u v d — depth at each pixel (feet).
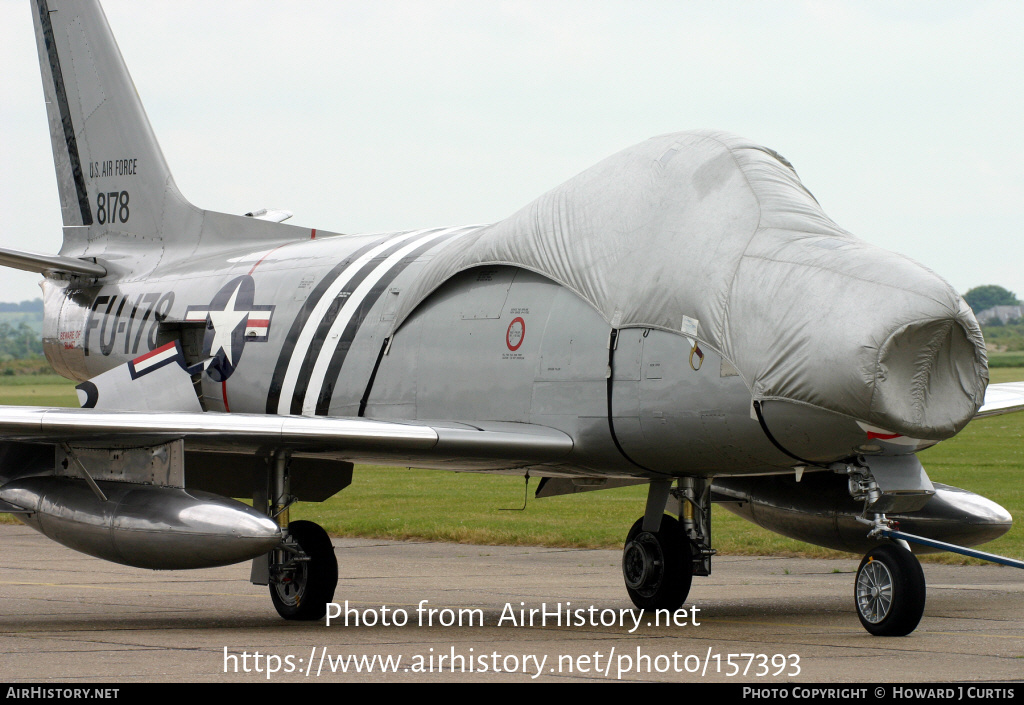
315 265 157.48
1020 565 104.06
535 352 123.13
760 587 150.92
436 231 154.51
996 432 524.11
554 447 117.91
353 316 145.18
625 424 114.83
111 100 195.72
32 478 125.08
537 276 126.21
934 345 97.96
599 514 258.37
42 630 110.01
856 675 83.30
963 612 124.77
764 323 103.30
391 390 137.59
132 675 83.30
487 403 127.13
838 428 101.30
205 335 163.84
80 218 198.80
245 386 156.15
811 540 140.05
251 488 146.41
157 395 155.12
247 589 152.35
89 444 120.37
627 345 114.73
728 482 146.41
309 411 146.82
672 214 115.65
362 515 262.06
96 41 197.36
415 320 137.18
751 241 109.81
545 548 205.36
